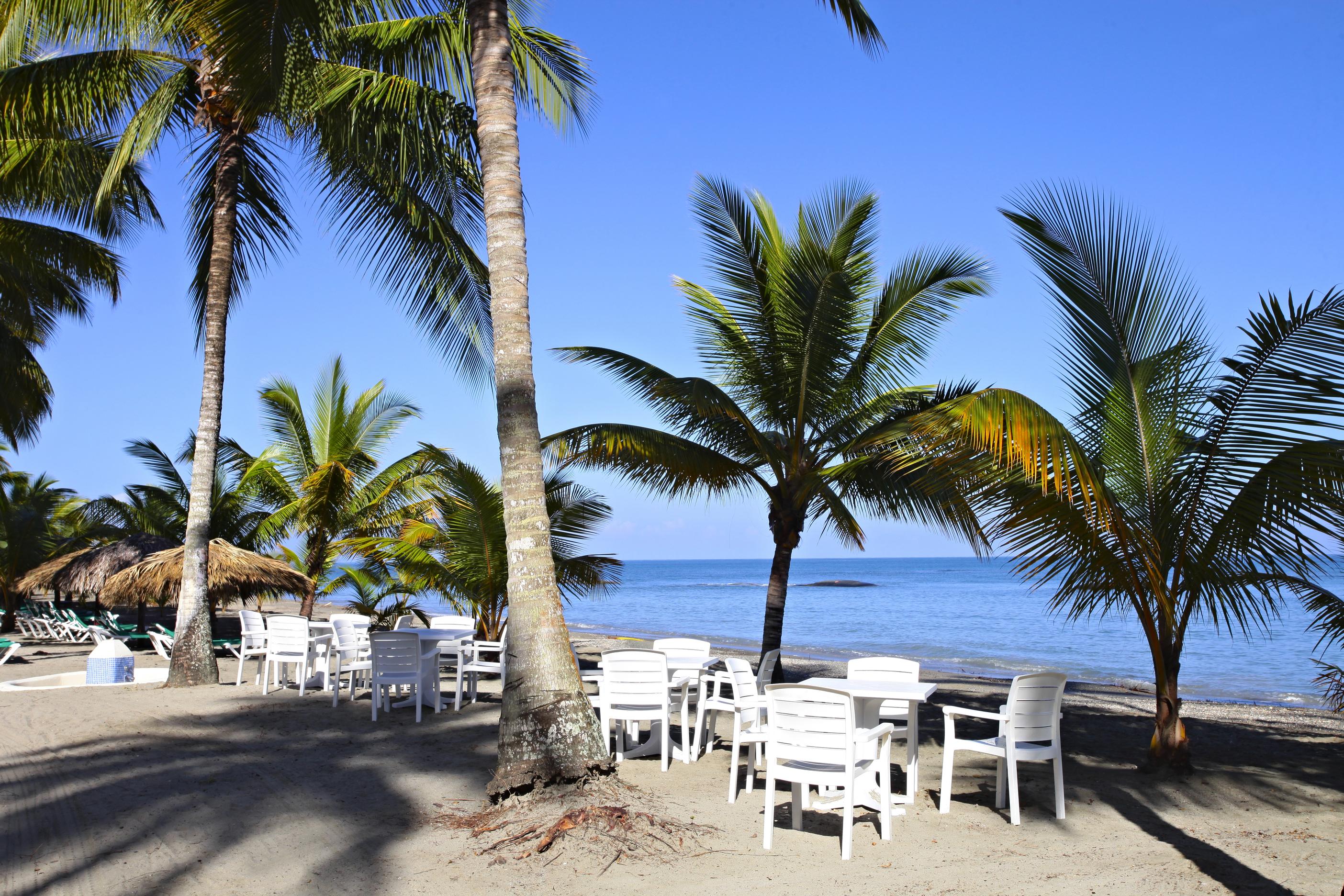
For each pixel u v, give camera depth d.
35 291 16.88
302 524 18.86
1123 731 9.61
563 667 5.74
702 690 7.78
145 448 21.53
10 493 33.09
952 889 4.42
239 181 12.89
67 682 12.66
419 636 9.32
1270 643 30.73
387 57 10.80
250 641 11.84
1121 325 7.11
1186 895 4.36
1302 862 4.89
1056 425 6.45
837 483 12.24
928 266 11.00
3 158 13.20
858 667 7.00
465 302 11.82
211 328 12.02
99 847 4.97
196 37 10.37
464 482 13.28
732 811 5.92
